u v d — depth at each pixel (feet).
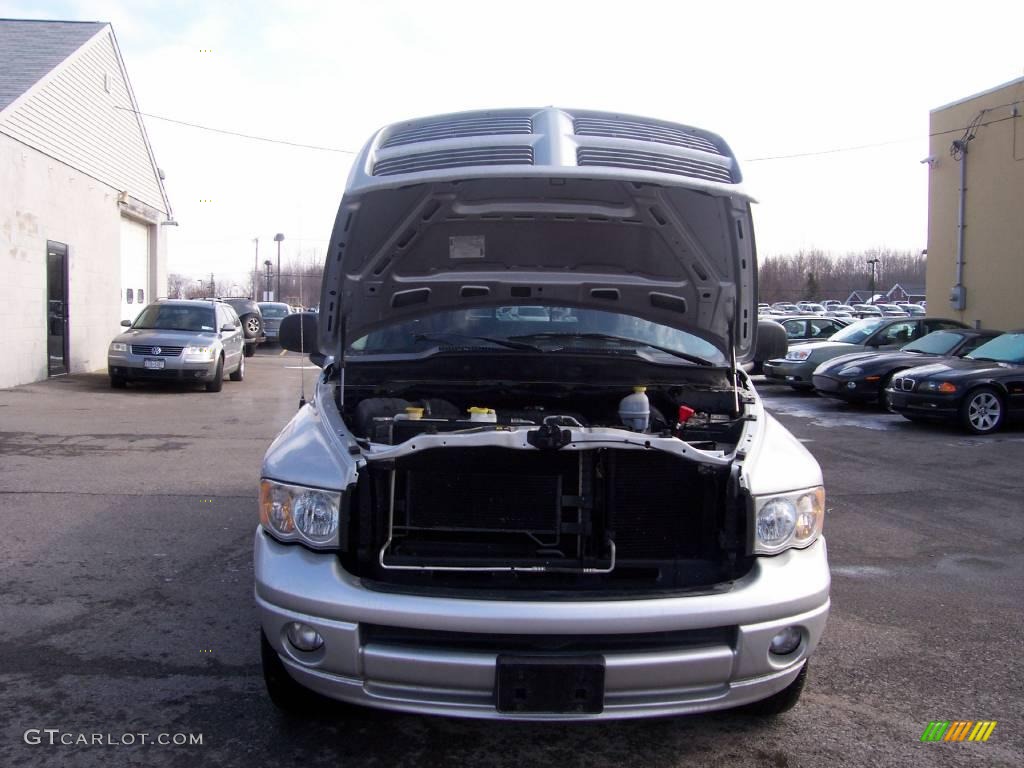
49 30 57.06
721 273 13.66
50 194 50.21
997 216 59.62
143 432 33.40
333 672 9.62
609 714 9.35
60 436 31.96
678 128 13.61
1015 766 10.62
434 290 14.06
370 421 12.59
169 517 20.86
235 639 13.93
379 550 10.40
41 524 20.11
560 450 10.45
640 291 14.07
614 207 12.66
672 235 13.08
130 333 47.96
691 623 9.39
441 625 9.22
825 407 46.32
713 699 9.66
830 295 272.51
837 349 51.75
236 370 55.06
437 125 13.56
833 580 17.53
